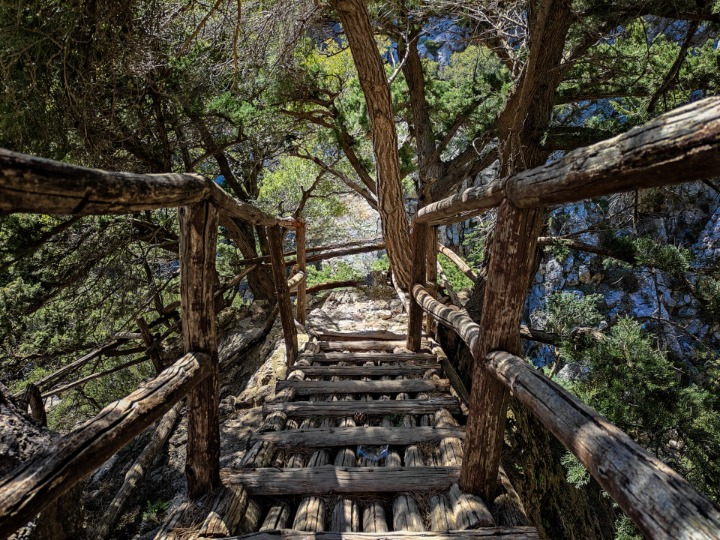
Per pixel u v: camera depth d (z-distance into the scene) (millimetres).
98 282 7773
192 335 1959
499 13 5824
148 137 6973
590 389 4207
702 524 779
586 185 1216
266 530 1863
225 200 2121
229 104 6547
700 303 5645
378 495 2186
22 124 3775
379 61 4703
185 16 6039
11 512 947
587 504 5219
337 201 13219
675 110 940
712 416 3762
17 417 2143
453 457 2457
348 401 3307
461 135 10930
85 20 4000
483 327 1935
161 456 4273
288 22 5914
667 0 5090
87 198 1134
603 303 11125
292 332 4371
